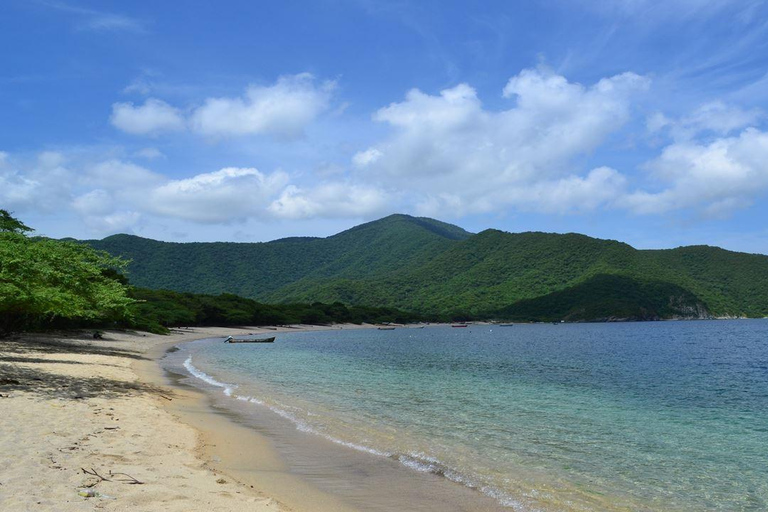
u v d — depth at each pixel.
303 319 156.00
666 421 17.58
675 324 171.00
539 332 127.12
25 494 6.39
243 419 15.11
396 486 9.27
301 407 17.69
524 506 8.56
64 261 25.42
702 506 9.02
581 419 17.28
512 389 24.91
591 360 44.97
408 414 17.03
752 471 11.30
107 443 9.87
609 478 10.45
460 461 11.25
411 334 119.25
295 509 7.49
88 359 28.06
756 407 20.81
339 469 10.22
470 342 80.62
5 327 34.03
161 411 14.56
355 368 34.72
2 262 21.06
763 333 106.12
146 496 6.88
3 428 10.09
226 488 7.97
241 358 41.84
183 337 74.75
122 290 37.69
